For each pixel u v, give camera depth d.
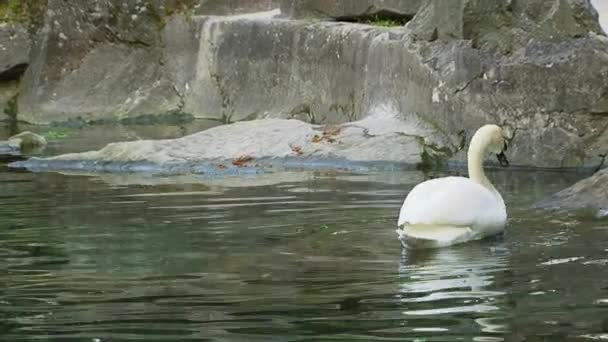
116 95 22.58
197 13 22.52
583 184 11.84
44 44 22.84
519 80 15.49
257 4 22.41
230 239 10.29
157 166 15.48
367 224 10.86
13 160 16.75
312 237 10.28
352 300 8.05
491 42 15.83
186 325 7.55
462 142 15.77
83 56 22.83
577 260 9.10
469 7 15.88
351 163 15.45
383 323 7.46
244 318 7.67
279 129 16.41
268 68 20.64
